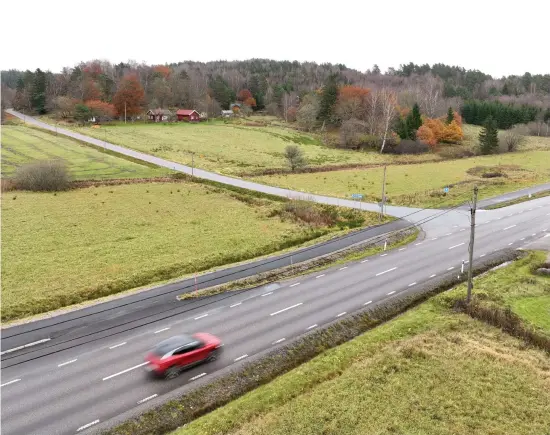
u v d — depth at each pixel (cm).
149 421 2223
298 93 19675
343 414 2305
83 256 4272
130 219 5478
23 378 2497
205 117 16350
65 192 6644
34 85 15512
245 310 3328
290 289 3706
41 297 3412
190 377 2545
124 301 3438
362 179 8262
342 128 12800
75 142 10681
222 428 2189
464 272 4016
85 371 2569
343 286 3756
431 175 8681
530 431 2208
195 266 4162
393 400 2416
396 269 4112
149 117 15425
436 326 3161
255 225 5425
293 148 9056
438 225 5472
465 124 17175
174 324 3108
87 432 2120
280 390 2473
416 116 12512
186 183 7450
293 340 2919
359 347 2897
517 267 4197
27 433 2098
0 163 8219
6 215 5481
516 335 3080
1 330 2980
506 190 7375
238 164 9375
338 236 5050
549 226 5381
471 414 2327
